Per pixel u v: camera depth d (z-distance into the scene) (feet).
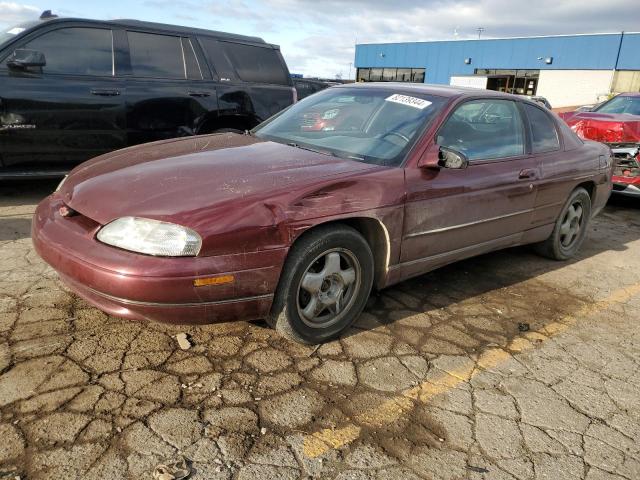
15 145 16.55
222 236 7.98
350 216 9.44
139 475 6.56
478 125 12.59
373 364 9.47
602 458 7.64
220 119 21.03
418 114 11.68
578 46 112.57
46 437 7.04
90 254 8.01
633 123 23.70
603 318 12.33
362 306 10.40
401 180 10.27
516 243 13.96
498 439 7.84
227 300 8.27
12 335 9.32
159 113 19.20
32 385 8.04
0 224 15.26
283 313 9.07
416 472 7.05
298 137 12.19
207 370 8.82
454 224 11.51
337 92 13.87
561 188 14.56
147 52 19.16
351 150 11.08
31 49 16.71
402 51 147.02
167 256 7.79
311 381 8.79
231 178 9.07
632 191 22.88
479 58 131.23
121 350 9.16
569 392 9.20
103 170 9.94
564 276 14.88
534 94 122.42
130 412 7.65
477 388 9.05
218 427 7.52
